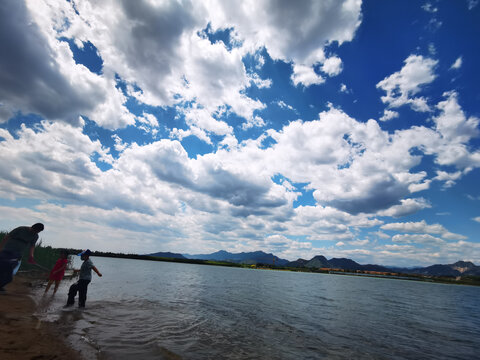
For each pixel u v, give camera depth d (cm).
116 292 1866
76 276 2480
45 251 2545
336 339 1127
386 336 1287
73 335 748
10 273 1092
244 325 1231
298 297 2769
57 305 1132
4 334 624
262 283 4694
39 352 568
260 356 809
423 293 6116
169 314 1275
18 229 1132
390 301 3291
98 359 612
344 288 5266
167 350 753
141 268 6219
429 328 1633
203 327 1098
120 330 893
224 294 2453
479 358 1032
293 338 1074
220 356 766
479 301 4816
